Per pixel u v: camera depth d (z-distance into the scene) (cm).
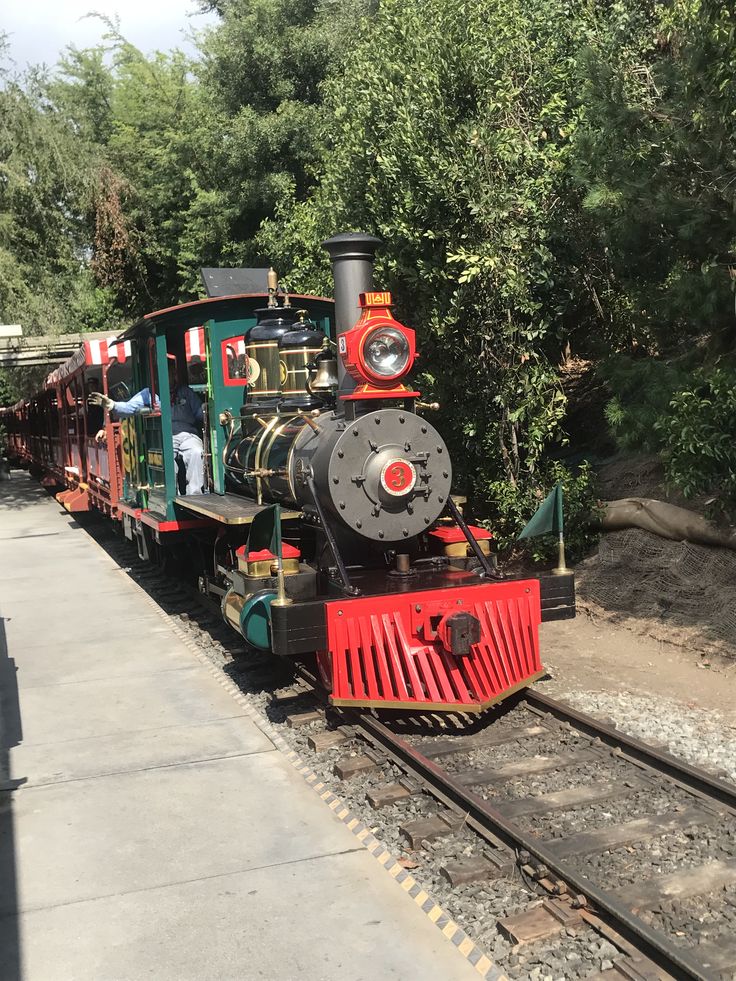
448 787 419
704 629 662
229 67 1981
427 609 519
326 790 448
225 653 708
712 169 601
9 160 1820
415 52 814
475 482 920
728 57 555
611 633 711
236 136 1867
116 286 2348
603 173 657
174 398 857
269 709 568
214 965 312
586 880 334
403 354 541
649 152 635
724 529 701
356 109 869
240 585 570
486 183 788
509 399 837
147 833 411
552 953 309
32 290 1853
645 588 740
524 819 404
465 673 530
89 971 311
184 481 851
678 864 363
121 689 630
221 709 580
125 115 2759
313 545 634
